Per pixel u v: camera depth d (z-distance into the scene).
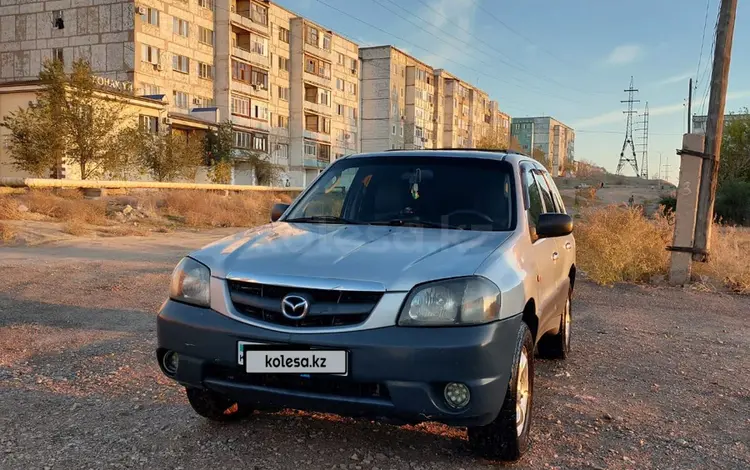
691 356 5.80
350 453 3.30
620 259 10.32
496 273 3.01
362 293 2.82
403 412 2.76
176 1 45.84
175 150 36.38
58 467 3.09
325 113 66.44
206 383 3.04
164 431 3.56
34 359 5.01
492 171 4.15
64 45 43.81
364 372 2.75
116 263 10.53
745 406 4.41
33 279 8.66
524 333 3.24
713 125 10.87
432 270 2.93
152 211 20.27
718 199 29.16
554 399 4.37
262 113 55.81
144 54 42.94
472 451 3.33
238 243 3.45
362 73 77.00
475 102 101.81
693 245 10.34
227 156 45.94
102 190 22.91
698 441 3.70
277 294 2.91
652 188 75.38
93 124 30.38
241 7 53.28
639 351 5.92
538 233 3.82
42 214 17.12
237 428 3.62
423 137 84.69
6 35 45.41
